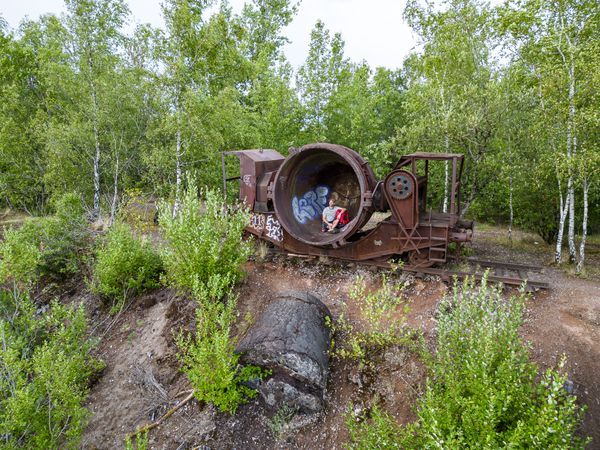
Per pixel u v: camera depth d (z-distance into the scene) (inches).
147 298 322.3
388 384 207.2
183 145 484.1
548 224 425.4
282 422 201.2
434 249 285.4
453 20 456.8
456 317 166.1
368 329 244.7
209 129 479.2
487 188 464.1
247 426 204.7
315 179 364.5
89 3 521.0
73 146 528.4
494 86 395.2
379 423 150.8
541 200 415.8
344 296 283.1
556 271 326.3
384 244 302.7
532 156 402.0
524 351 146.7
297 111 582.9
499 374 135.0
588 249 416.2
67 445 207.2
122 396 245.3
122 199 524.4
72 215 408.8
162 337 276.7
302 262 334.3
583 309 245.3
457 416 137.2
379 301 231.5
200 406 218.5
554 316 239.0
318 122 628.1
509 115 404.2
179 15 447.2
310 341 210.2
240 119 535.2
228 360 204.7
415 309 258.1
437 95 470.3
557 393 129.2
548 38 344.8
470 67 466.0
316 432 197.5
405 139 480.7
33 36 730.2
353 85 647.1
